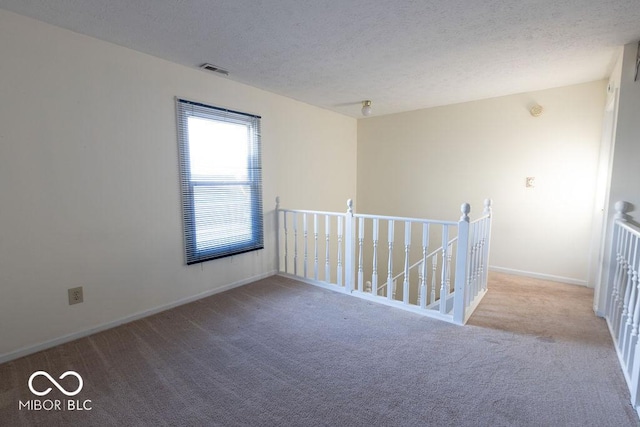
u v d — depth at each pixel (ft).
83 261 7.64
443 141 14.16
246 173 11.31
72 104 7.27
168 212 9.23
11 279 6.64
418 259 15.39
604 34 7.38
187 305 9.64
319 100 13.23
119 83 8.02
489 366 6.41
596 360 6.59
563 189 11.64
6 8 6.23
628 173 7.99
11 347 6.70
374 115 15.99
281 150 12.69
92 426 4.93
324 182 15.02
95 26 7.00
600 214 10.73
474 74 10.14
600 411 5.15
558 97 11.46
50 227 7.10
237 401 5.45
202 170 9.98
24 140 6.64
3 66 6.32
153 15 6.54
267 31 7.24
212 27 7.06
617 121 8.02
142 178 8.61
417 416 5.08
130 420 5.04
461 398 5.48
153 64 8.66
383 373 6.21
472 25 6.98
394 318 8.68
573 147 11.34
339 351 7.02
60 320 7.34
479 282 10.04
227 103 10.56
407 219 8.98
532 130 12.04
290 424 4.93
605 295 8.55
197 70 9.68
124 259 8.36
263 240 12.17
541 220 12.14
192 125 9.64
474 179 13.50
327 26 7.02
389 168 15.94
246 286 11.36
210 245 10.35
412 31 7.25
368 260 17.11
